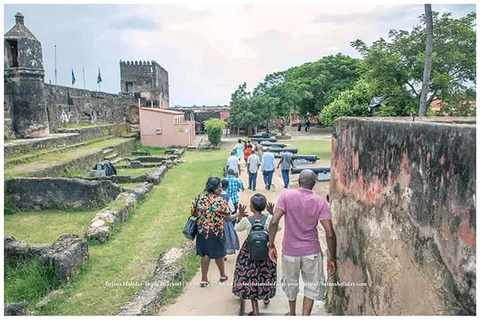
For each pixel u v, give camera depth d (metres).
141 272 6.34
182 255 6.37
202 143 31.06
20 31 17.55
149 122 29.64
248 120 31.69
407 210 2.81
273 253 3.92
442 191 2.36
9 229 9.20
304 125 47.81
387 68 14.92
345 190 4.39
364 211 3.72
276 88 31.91
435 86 13.80
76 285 5.82
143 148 28.78
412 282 2.69
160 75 48.06
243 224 4.60
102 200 11.25
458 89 14.40
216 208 5.21
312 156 16.94
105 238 7.85
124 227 8.94
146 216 9.91
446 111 14.27
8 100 17.25
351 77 39.84
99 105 32.03
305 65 44.75
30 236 8.65
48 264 5.85
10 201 10.84
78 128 23.84
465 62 13.82
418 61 14.08
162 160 21.05
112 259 6.96
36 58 17.94
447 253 2.28
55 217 10.34
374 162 3.51
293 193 3.75
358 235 3.84
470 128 2.09
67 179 11.12
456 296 2.18
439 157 2.41
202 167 18.67
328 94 38.19
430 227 2.48
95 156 17.84
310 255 3.69
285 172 12.53
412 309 2.67
